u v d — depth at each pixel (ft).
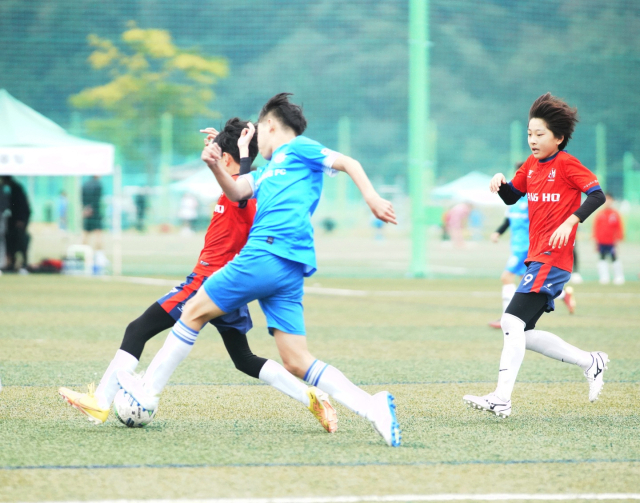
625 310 134.10
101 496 36.58
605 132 584.40
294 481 39.04
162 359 49.24
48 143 182.19
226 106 620.08
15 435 48.06
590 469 41.75
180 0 541.34
